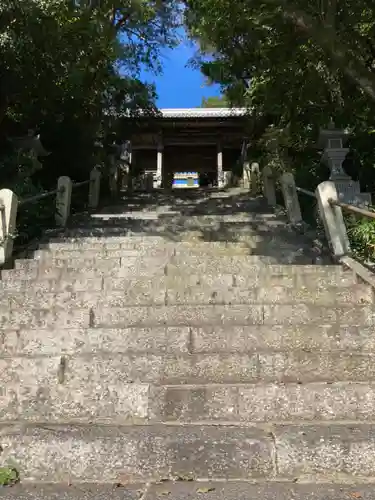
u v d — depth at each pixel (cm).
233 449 285
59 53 869
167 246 691
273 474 280
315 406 332
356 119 987
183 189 1636
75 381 360
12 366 368
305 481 274
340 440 286
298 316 444
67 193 900
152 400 340
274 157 1238
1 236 635
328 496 251
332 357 374
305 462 281
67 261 604
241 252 673
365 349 401
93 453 290
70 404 348
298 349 400
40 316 451
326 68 811
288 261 630
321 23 643
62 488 274
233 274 546
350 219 720
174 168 2400
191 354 380
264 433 297
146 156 2362
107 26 1100
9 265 634
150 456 287
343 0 671
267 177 1124
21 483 284
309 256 652
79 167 1224
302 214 909
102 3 1065
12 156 921
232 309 448
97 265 596
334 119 963
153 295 492
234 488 264
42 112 1064
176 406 338
